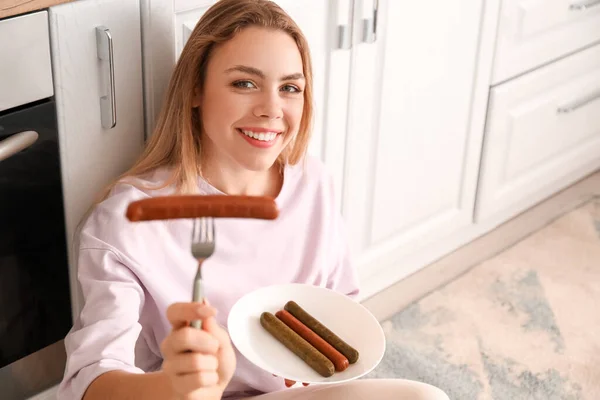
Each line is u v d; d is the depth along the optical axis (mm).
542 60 2291
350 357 1399
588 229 2570
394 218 2141
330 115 1842
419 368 2012
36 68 1330
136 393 1120
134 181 1414
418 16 1909
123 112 1473
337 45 1768
